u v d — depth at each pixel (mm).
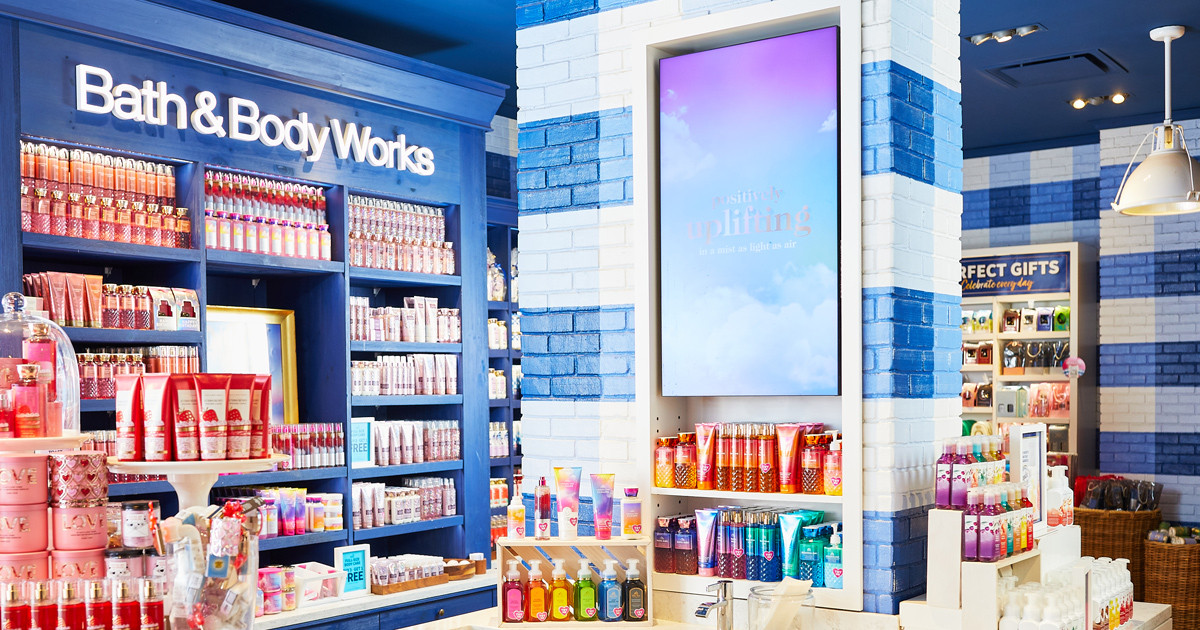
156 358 4910
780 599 3266
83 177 4680
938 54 4035
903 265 3711
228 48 5098
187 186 5055
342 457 5730
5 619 2420
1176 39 6840
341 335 5746
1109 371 9070
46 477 2719
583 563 3926
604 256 4289
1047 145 9797
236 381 2779
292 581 4988
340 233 5758
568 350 4379
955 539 3416
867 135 3693
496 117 8422
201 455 2705
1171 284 8797
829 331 3758
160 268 5195
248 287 5973
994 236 10117
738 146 3973
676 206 4102
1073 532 4262
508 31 6574
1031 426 3879
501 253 8141
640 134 4168
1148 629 4598
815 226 3801
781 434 3805
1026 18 6508
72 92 4547
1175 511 8734
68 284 4582
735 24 3955
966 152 10281
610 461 4238
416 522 6109
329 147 5676
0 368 2648
